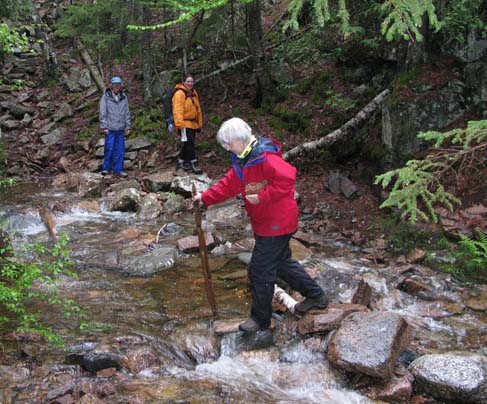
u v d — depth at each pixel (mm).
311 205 7926
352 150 8812
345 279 5188
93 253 6316
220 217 7793
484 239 5844
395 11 4137
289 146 9617
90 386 3568
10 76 13430
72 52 13945
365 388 3738
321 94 10148
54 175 10148
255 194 3783
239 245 6617
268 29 12258
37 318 4641
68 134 11516
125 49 13500
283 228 3941
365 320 4027
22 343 4215
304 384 3791
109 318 4691
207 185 8766
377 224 7074
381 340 3807
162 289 5355
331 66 10453
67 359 3953
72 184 9141
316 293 4355
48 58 13367
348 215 7547
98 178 9008
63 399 3383
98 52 13680
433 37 7719
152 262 5965
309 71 10656
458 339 4422
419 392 3719
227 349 4199
